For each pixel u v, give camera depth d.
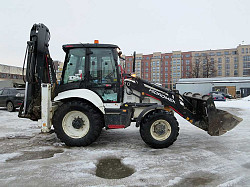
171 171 2.85
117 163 3.16
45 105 3.93
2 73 37.56
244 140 4.59
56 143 4.24
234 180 2.59
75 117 4.01
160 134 3.88
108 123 3.95
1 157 3.38
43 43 4.21
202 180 2.59
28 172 2.80
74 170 2.87
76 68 4.18
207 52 64.81
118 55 4.32
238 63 62.47
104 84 4.10
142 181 2.55
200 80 36.28
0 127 6.05
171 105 4.18
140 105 4.08
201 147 4.03
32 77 4.15
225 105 13.76
